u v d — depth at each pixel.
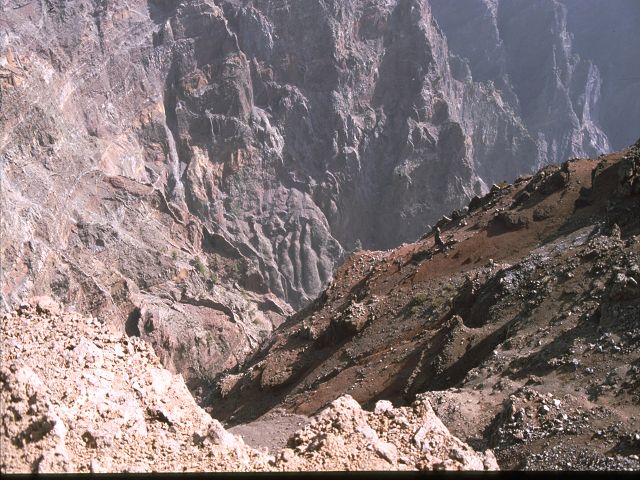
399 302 49.84
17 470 13.05
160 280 120.12
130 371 17.17
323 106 178.88
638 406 25.53
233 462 14.41
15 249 98.88
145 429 15.39
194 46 166.50
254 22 175.38
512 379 30.48
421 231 174.50
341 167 175.00
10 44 123.81
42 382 14.88
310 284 158.75
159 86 161.50
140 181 135.62
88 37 145.00
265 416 44.12
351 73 181.38
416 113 181.00
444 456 15.19
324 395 43.25
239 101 167.62
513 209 51.38
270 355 54.84
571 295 35.53
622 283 31.08
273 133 170.38
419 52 186.62
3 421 13.58
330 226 170.50
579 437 24.73
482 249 49.56
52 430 13.69
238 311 124.06
